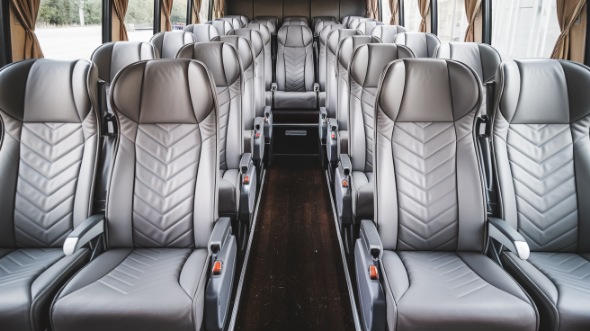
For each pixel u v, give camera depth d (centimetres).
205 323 135
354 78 237
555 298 133
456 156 165
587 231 169
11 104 165
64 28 317
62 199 169
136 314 126
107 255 159
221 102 240
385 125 166
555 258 166
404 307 125
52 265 153
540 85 168
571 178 170
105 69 270
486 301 129
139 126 164
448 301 128
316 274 229
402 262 156
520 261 158
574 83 168
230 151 243
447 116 164
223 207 224
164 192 164
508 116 170
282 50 456
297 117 423
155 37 359
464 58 288
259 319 193
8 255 164
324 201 326
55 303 129
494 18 393
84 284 138
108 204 163
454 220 164
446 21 491
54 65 168
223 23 510
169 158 164
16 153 168
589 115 167
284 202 324
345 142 278
